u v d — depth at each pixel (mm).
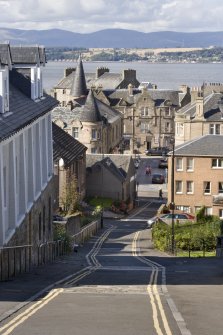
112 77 197375
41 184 44688
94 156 107125
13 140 33812
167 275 31469
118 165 106500
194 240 60406
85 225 71375
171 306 19734
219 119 122625
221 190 89562
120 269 35469
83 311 18594
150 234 72188
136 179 118938
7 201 34031
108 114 146000
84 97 162250
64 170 80062
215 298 22109
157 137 158250
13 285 25297
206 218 74438
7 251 30844
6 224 33750
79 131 127625
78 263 41531
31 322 16703
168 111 158000
